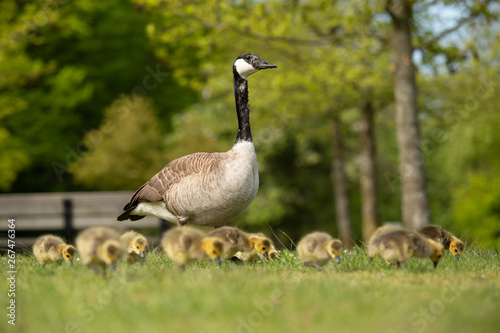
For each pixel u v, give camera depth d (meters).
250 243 7.50
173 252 6.62
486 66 18.39
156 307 4.82
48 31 24.02
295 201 30.86
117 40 26.12
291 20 16.17
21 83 21.66
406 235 6.64
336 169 25.92
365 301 5.10
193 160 8.33
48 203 14.66
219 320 4.59
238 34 16.73
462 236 10.17
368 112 22.69
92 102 26.30
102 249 5.98
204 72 19.42
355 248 8.97
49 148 24.62
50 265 7.41
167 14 15.69
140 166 20.80
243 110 8.35
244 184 7.98
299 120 23.66
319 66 18.17
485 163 27.17
